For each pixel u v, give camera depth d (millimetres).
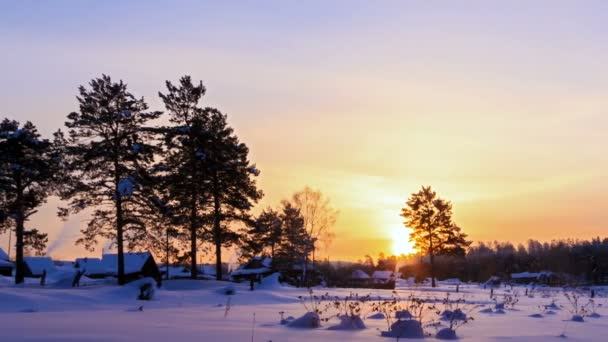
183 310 20219
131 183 38156
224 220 46688
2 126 43375
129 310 20266
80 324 13117
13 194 43062
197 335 11188
